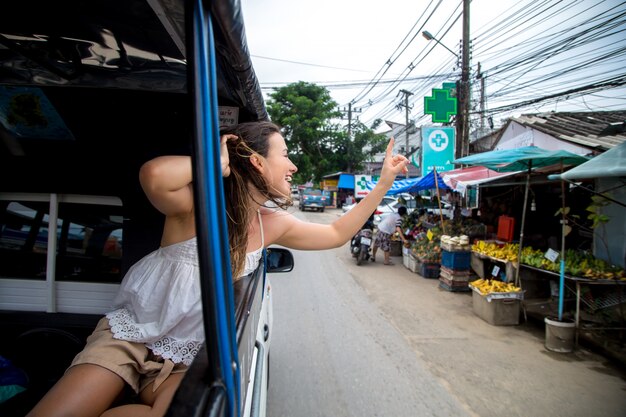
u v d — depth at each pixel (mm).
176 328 1024
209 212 639
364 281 7406
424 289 6852
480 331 4758
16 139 2090
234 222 1172
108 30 1357
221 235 695
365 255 9156
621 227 5547
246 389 1126
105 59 1598
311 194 25984
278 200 1274
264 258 2271
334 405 3068
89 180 2135
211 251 639
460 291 6656
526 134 9117
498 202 9805
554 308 5461
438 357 3988
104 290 2193
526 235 7887
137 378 979
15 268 2189
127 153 2158
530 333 4707
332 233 1560
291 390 3281
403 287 6973
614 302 4895
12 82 1730
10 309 2188
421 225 10477
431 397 3211
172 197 899
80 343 2193
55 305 2197
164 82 1796
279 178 1239
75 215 2199
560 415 2980
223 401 637
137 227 2170
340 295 6328
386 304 5859
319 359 3885
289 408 3016
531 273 6109
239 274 1207
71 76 1688
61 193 2152
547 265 4832
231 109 2500
